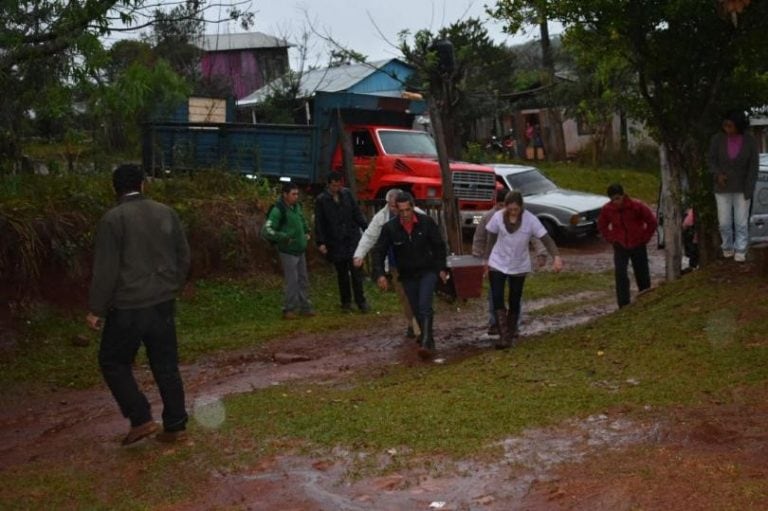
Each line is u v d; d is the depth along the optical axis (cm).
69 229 1329
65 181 1441
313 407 804
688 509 504
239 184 1734
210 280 1498
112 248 691
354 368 1038
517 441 653
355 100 1919
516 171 2336
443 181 1680
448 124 2742
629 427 657
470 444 655
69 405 945
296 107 2917
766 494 511
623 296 1257
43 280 1272
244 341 1207
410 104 2030
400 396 822
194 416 805
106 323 708
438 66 2084
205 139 1983
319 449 678
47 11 1103
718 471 550
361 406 790
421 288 1064
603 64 1221
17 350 1146
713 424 629
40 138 1536
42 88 1152
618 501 526
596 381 799
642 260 1272
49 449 770
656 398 717
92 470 679
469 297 1404
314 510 568
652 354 853
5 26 1087
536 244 1142
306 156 1897
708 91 1135
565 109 3631
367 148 1986
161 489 625
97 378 1047
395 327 1293
